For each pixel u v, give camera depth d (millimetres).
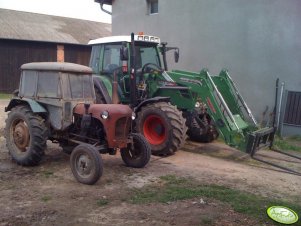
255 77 9922
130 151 6176
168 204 4605
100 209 4418
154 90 7875
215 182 5562
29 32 20344
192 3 11219
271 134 7211
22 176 5562
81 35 22297
